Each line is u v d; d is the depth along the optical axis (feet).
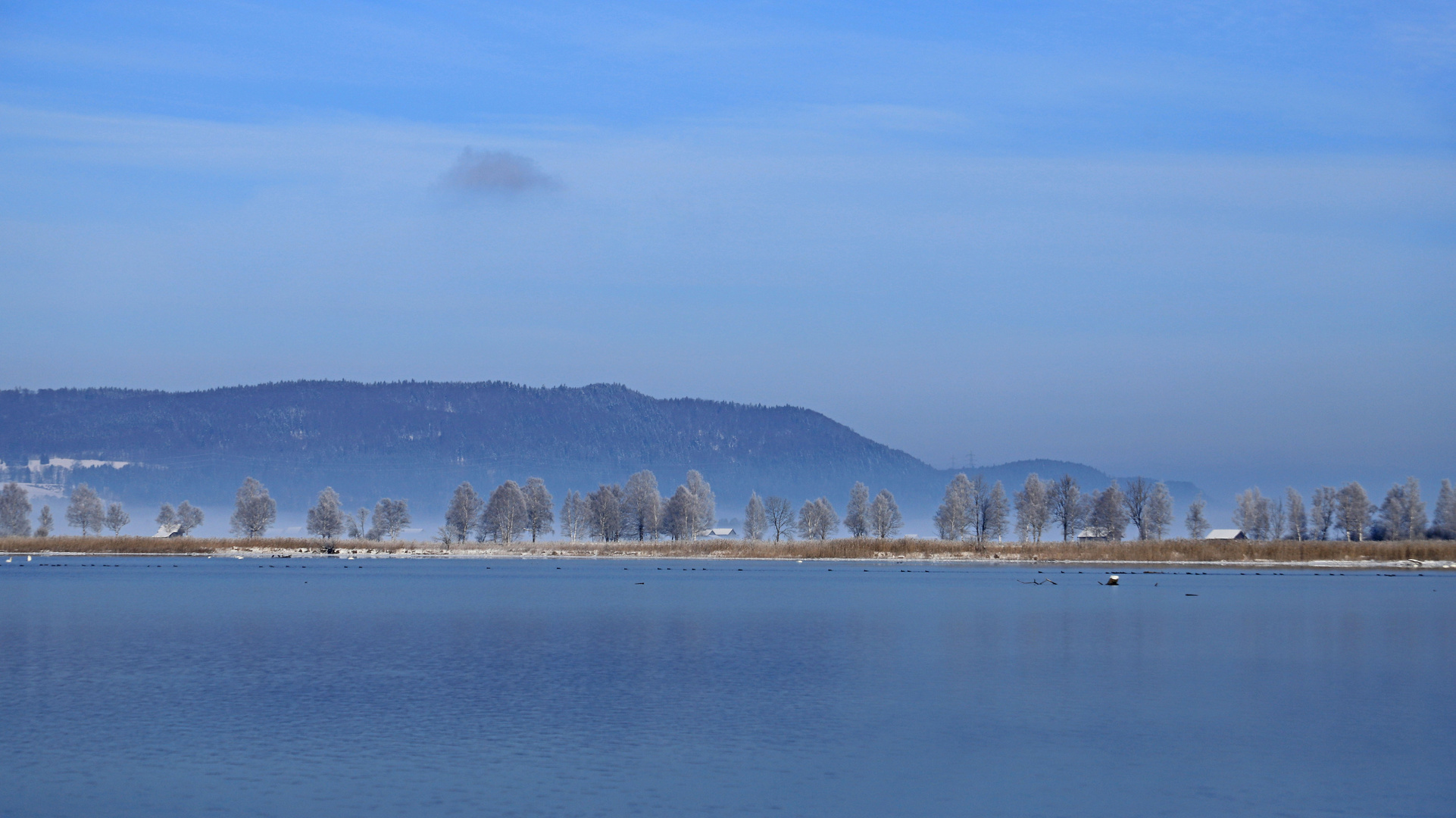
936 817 120.57
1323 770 140.77
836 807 123.44
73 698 183.42
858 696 188.96
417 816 118.83
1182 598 419.33
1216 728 164.96
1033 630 295.89
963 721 168.45
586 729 161.17
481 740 153.48
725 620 322.75
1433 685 204.03
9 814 119.14
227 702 180.34
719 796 127.24
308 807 121.90
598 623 310.04
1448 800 128.36
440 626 299.38
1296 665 230.48
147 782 131.54
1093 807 124.77
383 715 169.99
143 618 321.93
